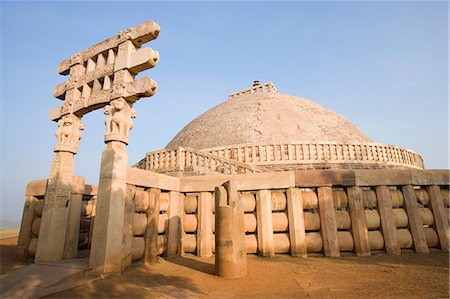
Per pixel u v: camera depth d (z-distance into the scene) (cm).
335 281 514
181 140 2423
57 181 737
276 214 797
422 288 446
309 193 805
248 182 823
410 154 2047
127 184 632
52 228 704
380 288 458
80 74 813
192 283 528
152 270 619
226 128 2233
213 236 822
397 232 768
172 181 821
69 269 527
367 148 1791
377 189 798
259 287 498
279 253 780
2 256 897
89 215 1014
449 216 794
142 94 628
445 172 824
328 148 1767
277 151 1755
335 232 755
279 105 2427
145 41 694
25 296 420
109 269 539
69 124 784
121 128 629
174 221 804
